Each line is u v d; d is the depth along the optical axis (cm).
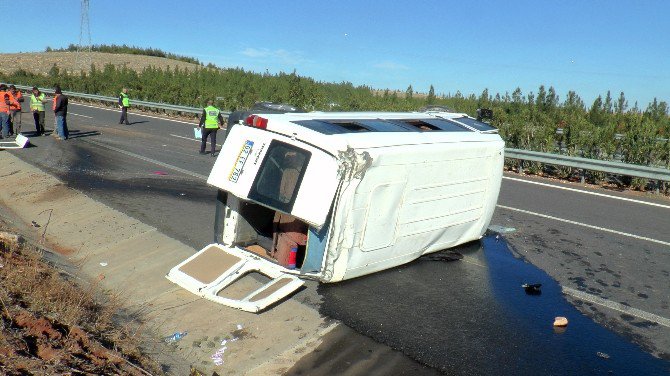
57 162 1348
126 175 1233
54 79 4612
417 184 648
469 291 644
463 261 744
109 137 1878
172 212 938
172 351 502
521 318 579
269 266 630
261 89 3634
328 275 596
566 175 1477
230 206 671
